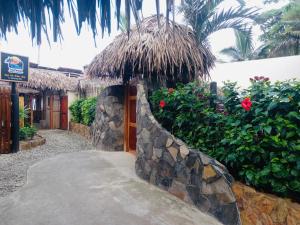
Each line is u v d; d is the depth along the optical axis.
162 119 3.83
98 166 4.41
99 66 5.07
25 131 6.79
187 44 4.41
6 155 5.36
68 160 4.88
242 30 4.54
